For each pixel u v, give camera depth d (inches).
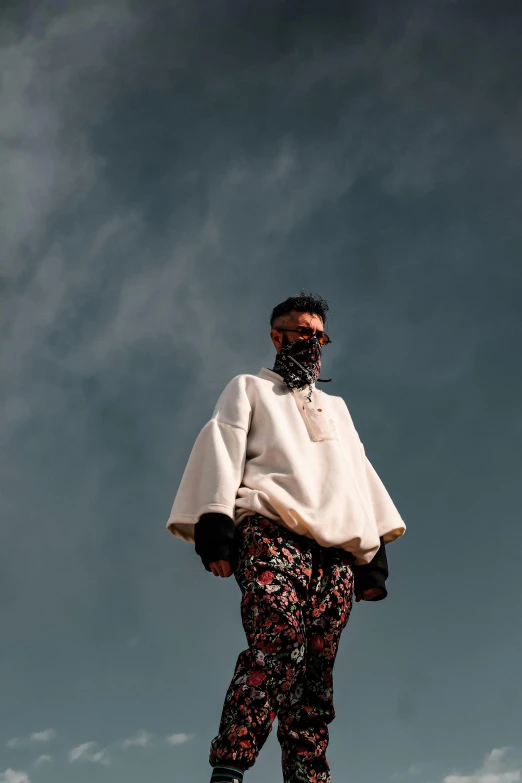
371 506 129.6
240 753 101.0
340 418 135.3
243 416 126.9
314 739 113.7
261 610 109.3
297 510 116.0
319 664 114.3
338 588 116.7
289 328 137.2
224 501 117.5
